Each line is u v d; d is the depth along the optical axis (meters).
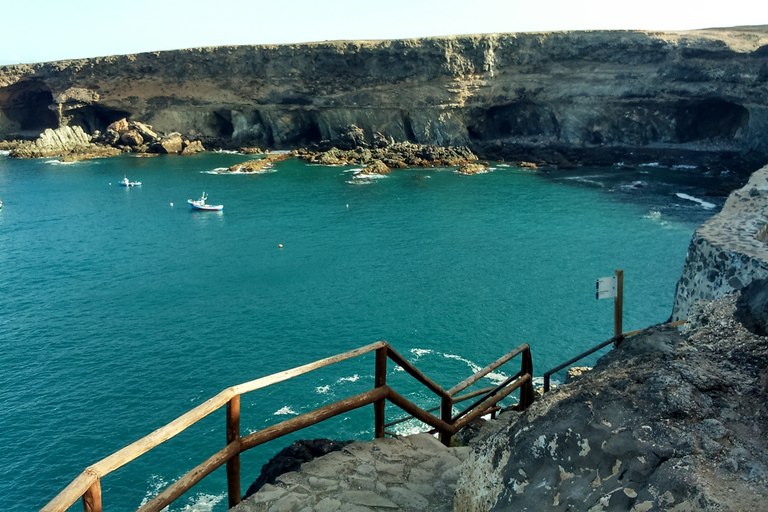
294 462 8.30
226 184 104.62
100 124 150.00
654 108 112.50
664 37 110.31
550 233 71.50
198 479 5.93
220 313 51.66
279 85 132.75
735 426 4.80
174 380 41.00
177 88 140.00
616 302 14.38
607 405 5.03
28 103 156.88
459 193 93.31
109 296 56.03
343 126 131.12
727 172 98.44
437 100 123.06
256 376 41.16
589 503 4.39
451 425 9.20
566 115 121.25
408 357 43.06
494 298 53.00
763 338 5.79
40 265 65.06
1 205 91.38
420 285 56.72
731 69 99.25
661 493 4.20
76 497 4.56
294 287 57.19
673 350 5.93
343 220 80.06
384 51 123.38
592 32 116.31
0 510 30.03
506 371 40.91
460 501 5.59
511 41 121.31
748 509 3.89
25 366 43.22
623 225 73.50
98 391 39.84
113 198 96.19
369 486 6.87
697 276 17.03
